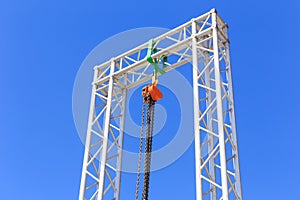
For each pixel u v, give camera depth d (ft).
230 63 41.37
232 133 37.65
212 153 35.76
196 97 38.32
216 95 37.42
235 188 35.24
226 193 33.17
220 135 35.58
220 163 34.50
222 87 39.09
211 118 38.19
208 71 40.75
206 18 43.01
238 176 35.60
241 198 34.68
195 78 39.37
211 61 39.91
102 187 41.22
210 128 37.83
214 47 39.99
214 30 41.06
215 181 35.73
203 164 35.42
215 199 35.12
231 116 38.45
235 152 36.70
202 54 42.45
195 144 36.37
